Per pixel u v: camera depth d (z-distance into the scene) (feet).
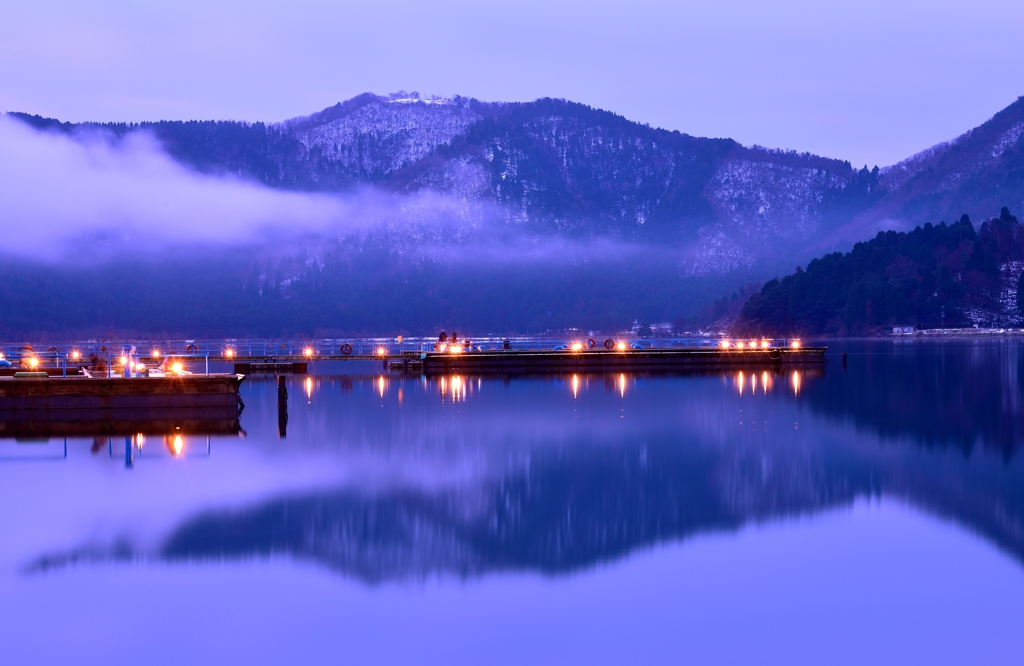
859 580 132.05
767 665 109.70
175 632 118.21
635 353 436.35
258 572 136.77
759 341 568.41
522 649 114.21
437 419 266.98
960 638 114.62
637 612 123.24
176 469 193.98
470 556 144.05
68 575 134.41
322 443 226.58
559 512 166.71
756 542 149.28
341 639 116.67
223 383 243.19
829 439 233.14
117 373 290.35
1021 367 480.64
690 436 237.45
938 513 163.73
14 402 238.68
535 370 428.15
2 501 169.07
